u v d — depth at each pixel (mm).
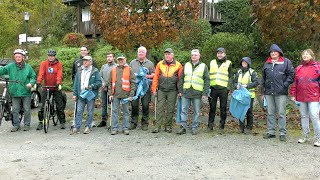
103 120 10086
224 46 18062
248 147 7711
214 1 25594
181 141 8281
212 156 7055
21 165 6539
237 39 18328
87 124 9234
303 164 6555
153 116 11359
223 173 6074
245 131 9047
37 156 7109
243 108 8891
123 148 7684
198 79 8844
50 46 27406
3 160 6848
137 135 8922
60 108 9812
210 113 9320
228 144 7973
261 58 19969
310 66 7836
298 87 7969
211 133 9133
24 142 8266
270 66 8328
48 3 33000
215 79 9117
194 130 8984
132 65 9484
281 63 8227
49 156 7109
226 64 9094
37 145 7980
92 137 8742
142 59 9523
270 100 8453
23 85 9422
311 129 9609
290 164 6555
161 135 8914
